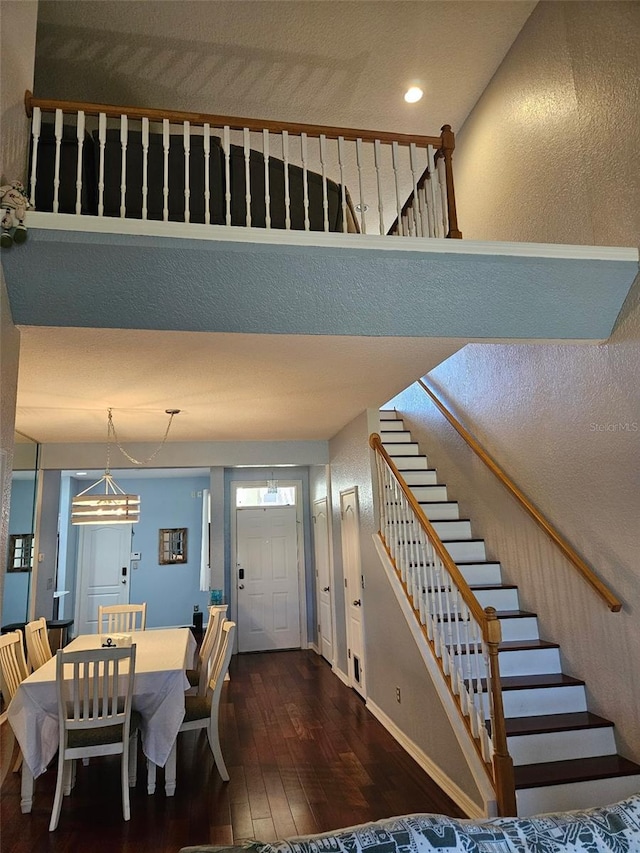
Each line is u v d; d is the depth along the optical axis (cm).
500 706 275
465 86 447
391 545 437
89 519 427
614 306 312
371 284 285
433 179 332
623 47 307
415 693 374
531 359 405
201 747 407
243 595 736
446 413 531
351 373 373
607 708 320
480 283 294
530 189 393
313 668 631
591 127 333
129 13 370
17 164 267
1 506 251
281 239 268
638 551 298
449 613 332
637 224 301
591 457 337
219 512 644
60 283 259
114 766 383
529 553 405
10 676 365
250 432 584
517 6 380
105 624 896
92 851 274
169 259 260
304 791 330
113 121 450
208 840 281
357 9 373
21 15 270
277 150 491
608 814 160
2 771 375
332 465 634
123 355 321
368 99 453
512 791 267
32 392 399
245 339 301
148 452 624
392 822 152
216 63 412
